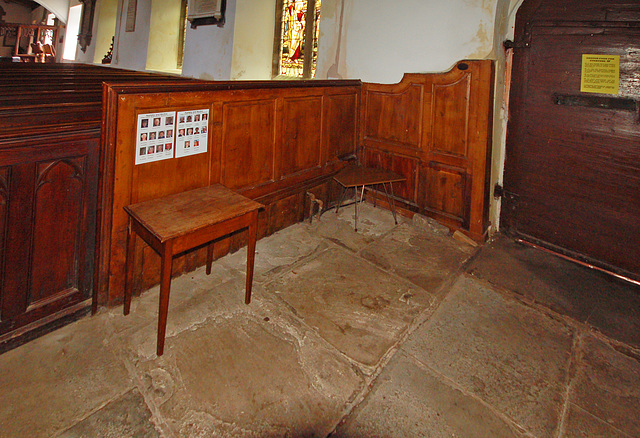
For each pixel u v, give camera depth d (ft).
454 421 5.06
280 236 10.04
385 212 11.98
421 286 8.14
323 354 6.09
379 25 11.11
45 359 5.61
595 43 8.33
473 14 9.17
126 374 5.46
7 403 4.87
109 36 24.57
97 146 6.12
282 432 4.75
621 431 5.03
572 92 8.82
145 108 6.36
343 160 11.82
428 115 10.52
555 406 5.38
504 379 5.82
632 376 5.97
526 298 7.94
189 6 15.15
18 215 5.40
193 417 4.87
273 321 6.78
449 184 10.50
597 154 8.70
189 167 7.36
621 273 8.71
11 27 29.48
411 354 6.23
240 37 13.85
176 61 20.06
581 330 7.02
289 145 9.76
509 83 9.82
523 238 10.30
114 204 6.34
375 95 11.67
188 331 6.38
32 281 5.80
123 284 6.90
